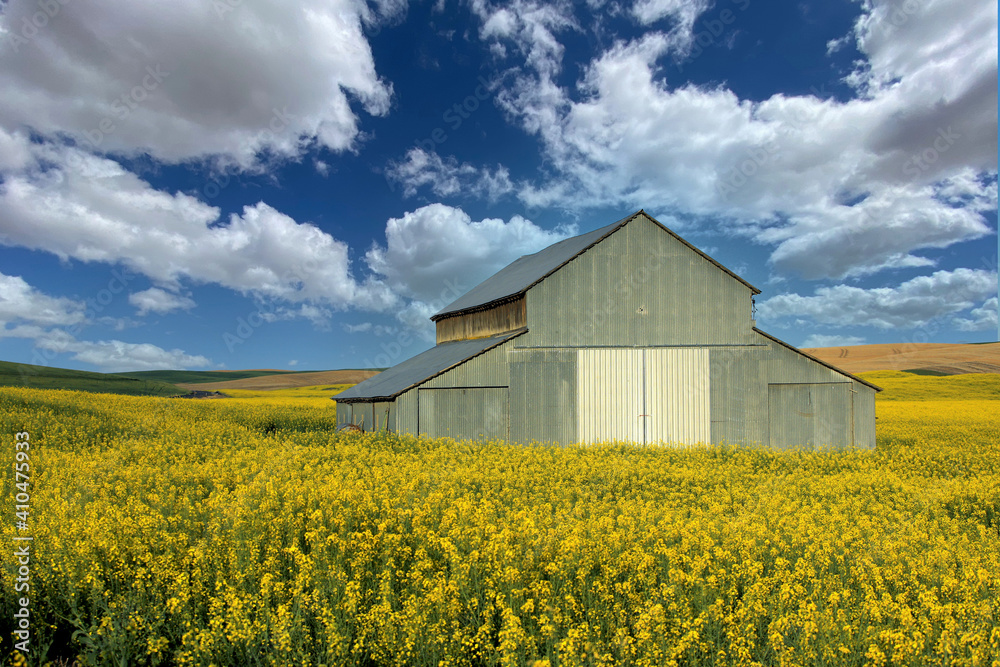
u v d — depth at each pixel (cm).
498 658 527
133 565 667
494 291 3097
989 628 568
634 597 618
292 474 1213
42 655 539
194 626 557
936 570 736
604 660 501
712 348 2662
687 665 529
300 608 557
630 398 2577
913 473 1623
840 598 624
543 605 586
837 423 2684
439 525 853
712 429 2616
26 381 5262
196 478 1176
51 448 1506
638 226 2652
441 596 576
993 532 1000
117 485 1073
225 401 4850
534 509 963
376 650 524
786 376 2695
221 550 704
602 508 991
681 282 2673
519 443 2466
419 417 2358
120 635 531
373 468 1334
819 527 870
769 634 539
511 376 2486
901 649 522
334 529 824
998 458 1855
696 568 657
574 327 2569
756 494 1219
